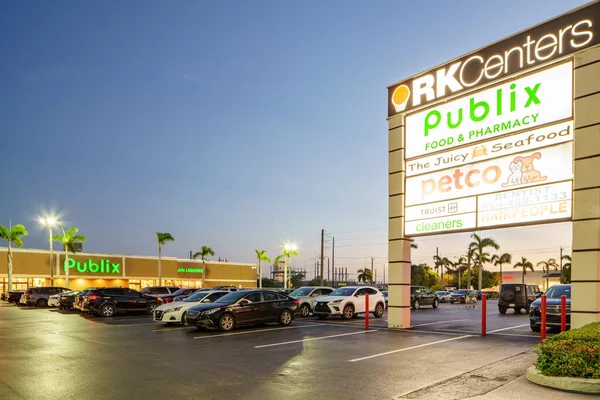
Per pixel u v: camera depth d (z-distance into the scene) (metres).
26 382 8.97
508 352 12.03
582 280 12.72
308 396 7.88
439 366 10.29
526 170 14.46
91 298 25.78
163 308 20.34
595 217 12.68
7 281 56.56
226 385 8.66
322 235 53.50
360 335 15.80
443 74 17.16
